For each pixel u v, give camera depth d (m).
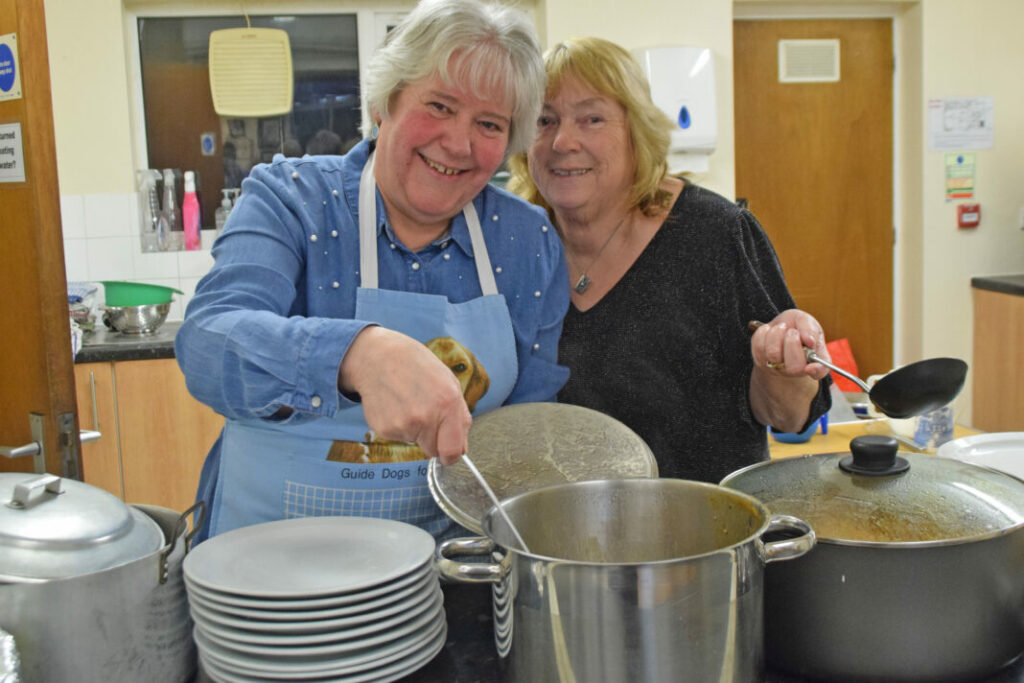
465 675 0.88
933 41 3.96
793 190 4.09
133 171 3.50
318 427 1.17
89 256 3.50
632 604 0.69
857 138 4.11
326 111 3.67
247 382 0.93
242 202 1.19
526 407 1.26
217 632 0.82
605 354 1.56
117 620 0.81
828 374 1.53
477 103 1.11
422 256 1.26
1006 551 0.80
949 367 1.16
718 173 3.81
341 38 3.65
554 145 1.49
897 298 4.23
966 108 4.02
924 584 0.78
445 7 1.09
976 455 1.41
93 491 0.90
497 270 1.30
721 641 0.72
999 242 4.14
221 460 1.27
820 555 0.80
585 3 3.64
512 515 0.87
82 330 3.16
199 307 1.05
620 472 1.12
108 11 3.39
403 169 1.16
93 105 3.43
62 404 1.29
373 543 0.97
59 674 0.79
